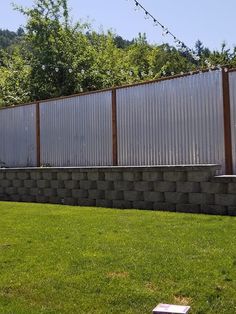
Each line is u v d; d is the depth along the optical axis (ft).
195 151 34.99
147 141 38.34
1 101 80.28
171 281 17.42
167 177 33.71
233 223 26.53
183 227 26.00
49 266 19.92
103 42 89.81
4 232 26.94
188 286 16.80
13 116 51.19
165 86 37.01
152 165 37.40
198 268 18.49
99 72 79.30
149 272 18.39
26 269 19.72
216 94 33.71
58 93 77.61
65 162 45.65
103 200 38.37
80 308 15.80
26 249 22.77
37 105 48.52
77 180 40.60
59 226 28.09
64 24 82.12
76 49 80.33
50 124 47.19
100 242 23.29
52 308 15.93
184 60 80.23
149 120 38.19
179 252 20.77
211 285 16.75
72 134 44.93
